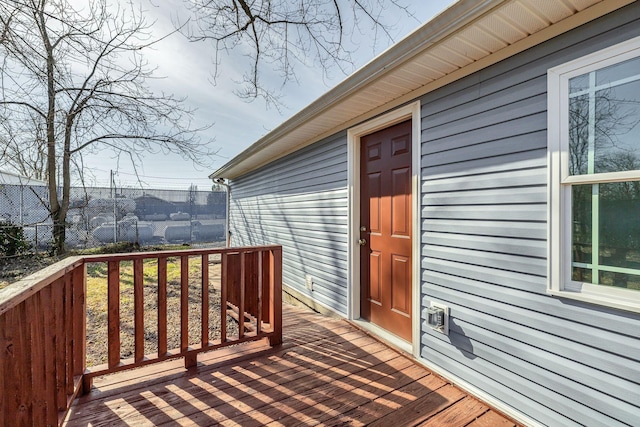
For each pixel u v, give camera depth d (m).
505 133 1.95
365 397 2.03
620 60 1.47
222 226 13.22
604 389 1.50
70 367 1.88
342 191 3.65
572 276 1.64
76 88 4.84
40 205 6.86
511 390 1.88
